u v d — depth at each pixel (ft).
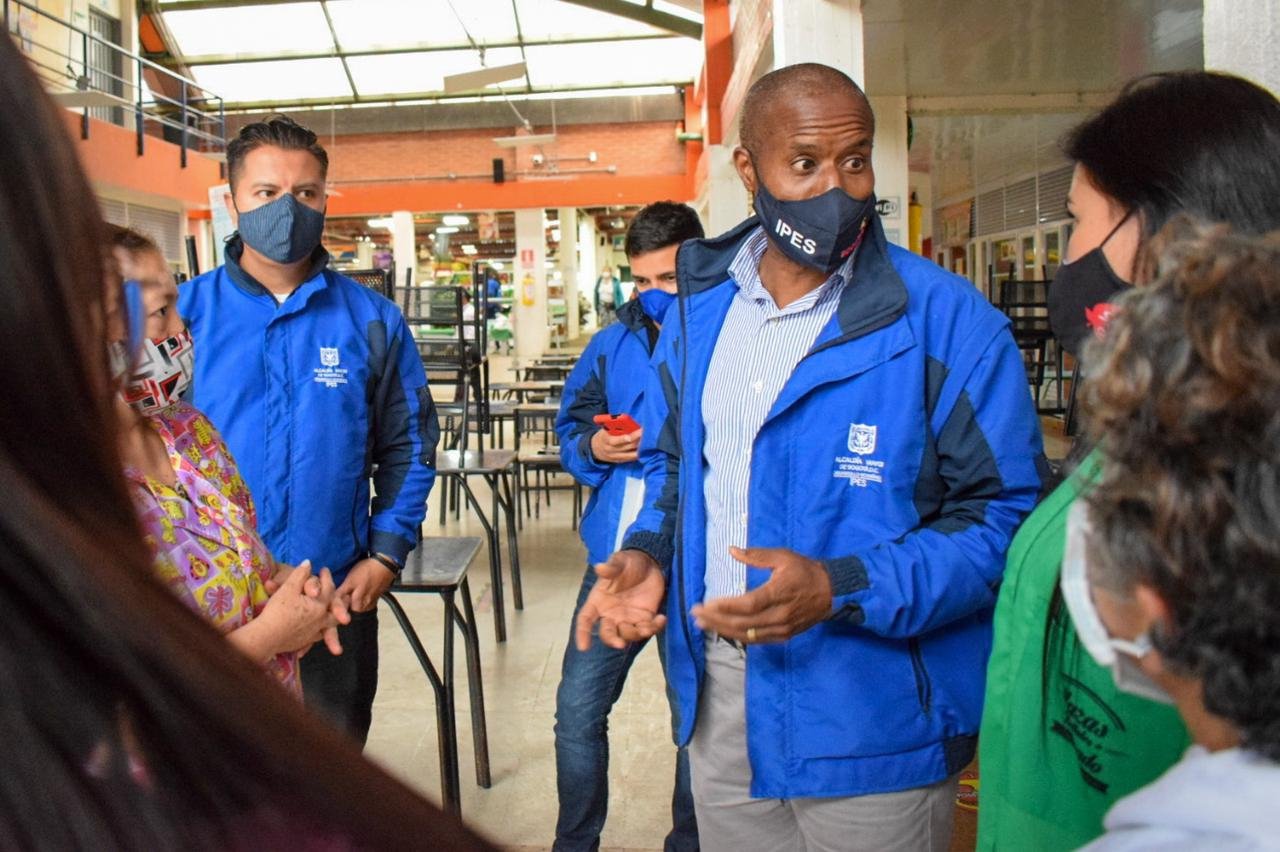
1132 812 1.63
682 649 4.75
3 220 1.19
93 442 1.28
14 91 1.23
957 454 4.25
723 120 35.86
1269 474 1.41
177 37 51.44
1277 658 1.45
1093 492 1.71
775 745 4.38
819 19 15.42
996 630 3.06
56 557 1.10
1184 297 1.55
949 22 18.30
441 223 87.66
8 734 1.07
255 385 6.22
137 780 1.14
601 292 73.82
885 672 4.28
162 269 4.20
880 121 25.38
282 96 57.93
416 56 54.08
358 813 1.27
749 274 4.87
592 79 58.08
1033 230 37.19
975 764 8.45
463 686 11.14
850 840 4.38
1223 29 4.86
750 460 4.53
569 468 7.74
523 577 15.57
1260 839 1.46
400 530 6.59
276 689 1.29
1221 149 2.85
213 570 3.92
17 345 1.19
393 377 6.78
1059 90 24.91
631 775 9.03
